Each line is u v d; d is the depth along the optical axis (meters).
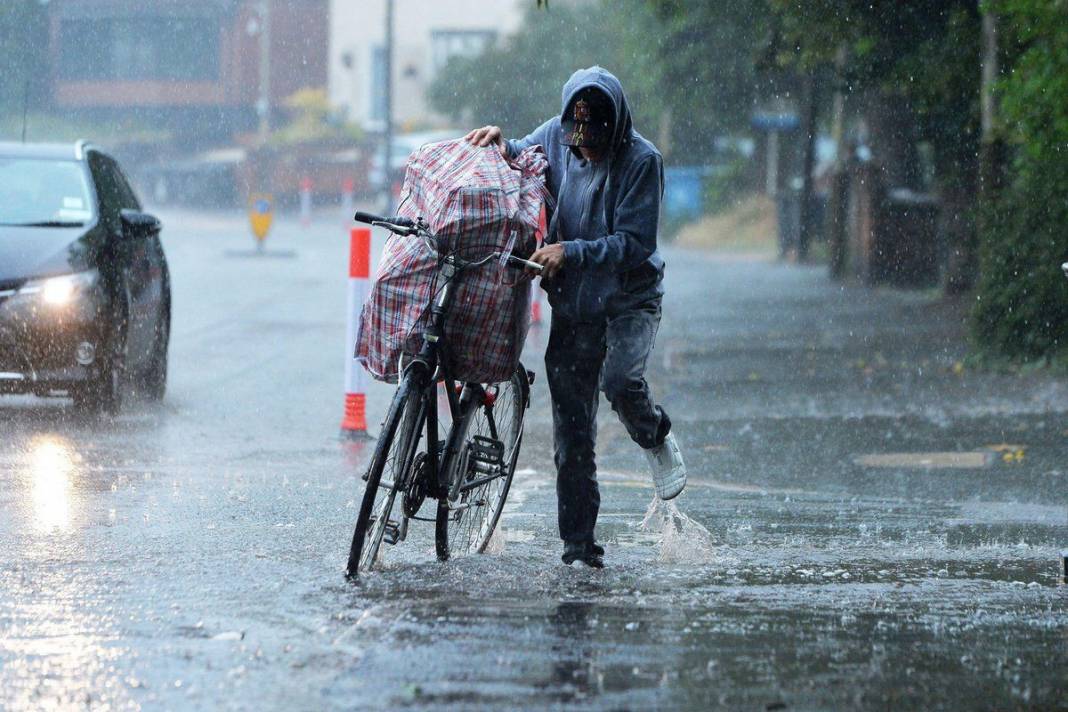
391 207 156.25
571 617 16.59
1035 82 44.50
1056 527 23.50
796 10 60.16
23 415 34.84
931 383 43.84
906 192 85.50
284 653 15.07
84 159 37.88
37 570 18.97
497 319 18.58
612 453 31.80
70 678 14.26
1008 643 15.90
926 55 59.22
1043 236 45.75
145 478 26.67
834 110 111.56
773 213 145.62
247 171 183.50
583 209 18.94
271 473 27.72
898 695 13.98
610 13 131.38
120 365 35.34
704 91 111.56
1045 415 36.66
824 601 17.77
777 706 13.54
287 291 76.44
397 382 19.05
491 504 20.95
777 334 60.19
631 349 19.02
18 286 33.69
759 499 26.16
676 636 15.85
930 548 21.62
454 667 14.58
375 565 19.38
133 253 36.91
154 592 17.80
